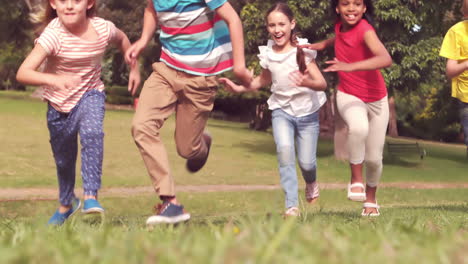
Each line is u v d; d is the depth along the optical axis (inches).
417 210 300.8
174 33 181.3
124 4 1605.6
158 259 71.7
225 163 944.3
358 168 241.8
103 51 203.0
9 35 1550.2
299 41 239.3
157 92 182.5
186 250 77.2
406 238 97.3
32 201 556.1
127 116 1476.4
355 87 239.3
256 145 1194.0
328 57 878.4
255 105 1644.9
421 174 1002.1
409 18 840.9
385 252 77.2
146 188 697.6
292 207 228.1
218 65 184.5
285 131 235.3
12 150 890.1
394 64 871.1
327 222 182.4
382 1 839.7
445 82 1270.9
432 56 870.4
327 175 898.7
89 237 98.7
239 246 75.9
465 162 1224.8
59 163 214.5
